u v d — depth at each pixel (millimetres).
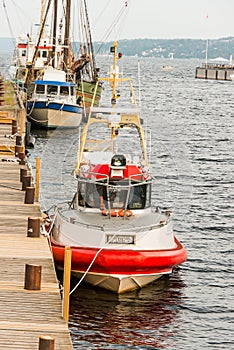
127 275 22422
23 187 26562
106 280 22484
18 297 16312
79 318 20781
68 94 60156
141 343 19406
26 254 19484
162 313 21500
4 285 17062
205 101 122812
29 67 72000
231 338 20000
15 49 89438
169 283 23922
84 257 22297
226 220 33500
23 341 13969
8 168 30359
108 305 21828
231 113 100688
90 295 22469
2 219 22797
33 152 46062
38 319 15117
